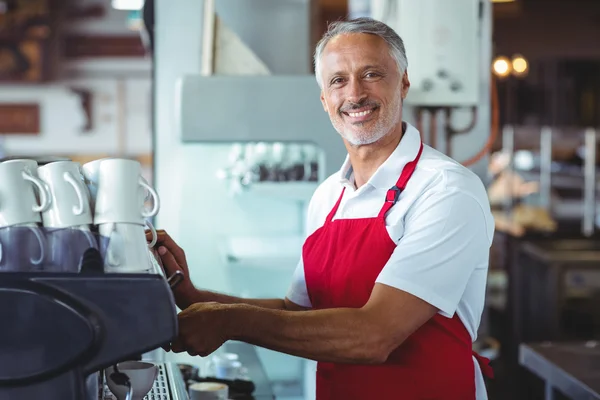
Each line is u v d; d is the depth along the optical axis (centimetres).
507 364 567
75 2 1020
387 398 191
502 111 716
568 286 510
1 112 1036
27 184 131
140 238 134
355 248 193
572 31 721
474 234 180
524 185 741
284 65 377
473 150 351
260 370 292
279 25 376
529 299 550
